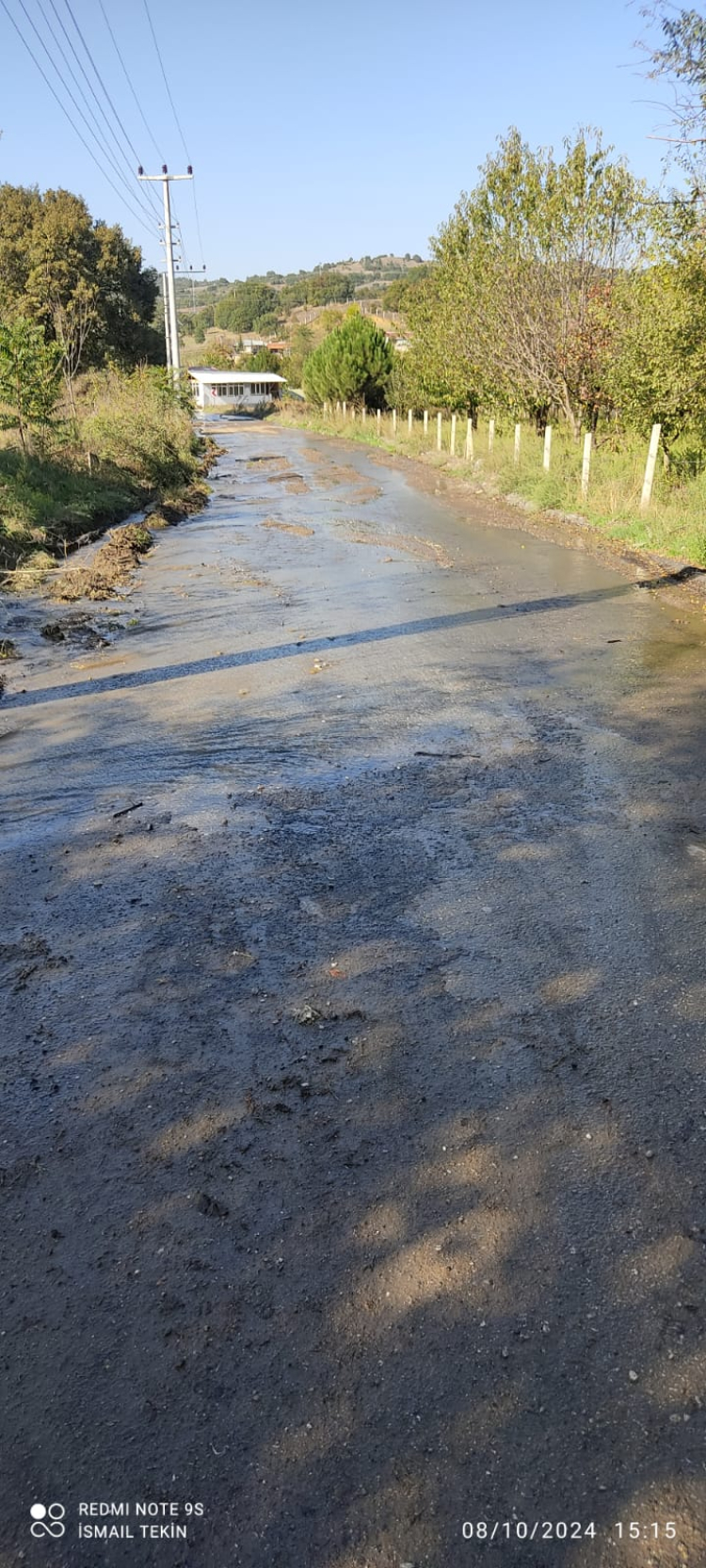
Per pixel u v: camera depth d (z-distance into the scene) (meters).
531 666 6.75
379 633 7.84
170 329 40.78
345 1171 2.35
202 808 4.52
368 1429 1.75
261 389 77.62
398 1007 2.97
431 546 12.66
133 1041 2.85
